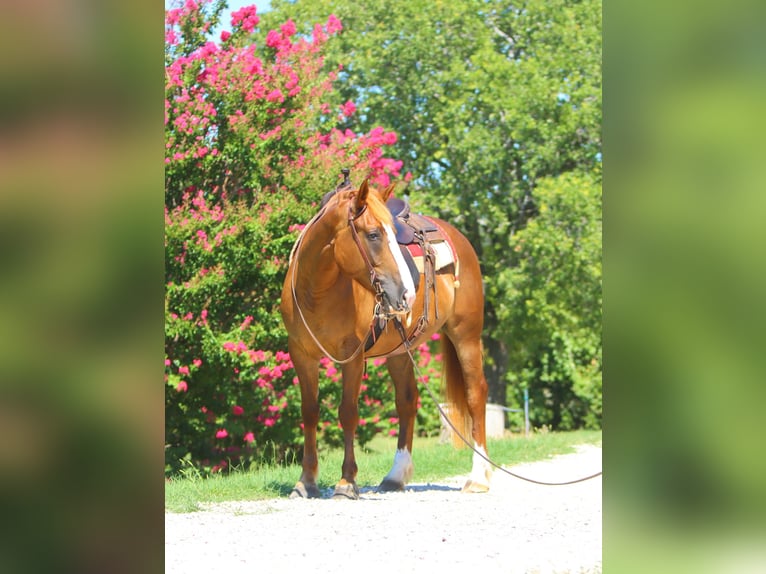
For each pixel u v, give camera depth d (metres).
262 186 11.03
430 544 4.89
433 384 14.59
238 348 10.01
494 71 16.36
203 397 10.50
